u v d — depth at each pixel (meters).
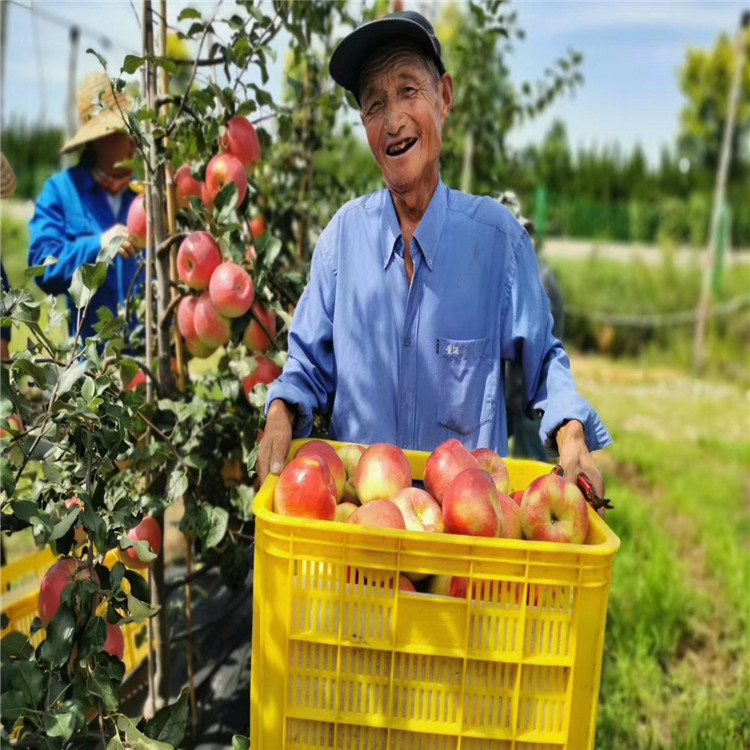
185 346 2.87
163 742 1.80
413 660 1.54
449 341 2.32
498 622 1.52
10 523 1.88
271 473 1.87
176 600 3.01
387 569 1.51
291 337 2.40
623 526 5.76
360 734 1.58
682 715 3.63
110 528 2.00
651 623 4.34
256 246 2.63
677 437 9.22
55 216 3.79
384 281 2.35
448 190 2.40
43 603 1.91
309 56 3.67
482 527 1.69
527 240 2.37
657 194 28.41
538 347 2.30
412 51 2.21
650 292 15.83
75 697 1.76
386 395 2.35
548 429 2.04
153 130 2.55
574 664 1.53
